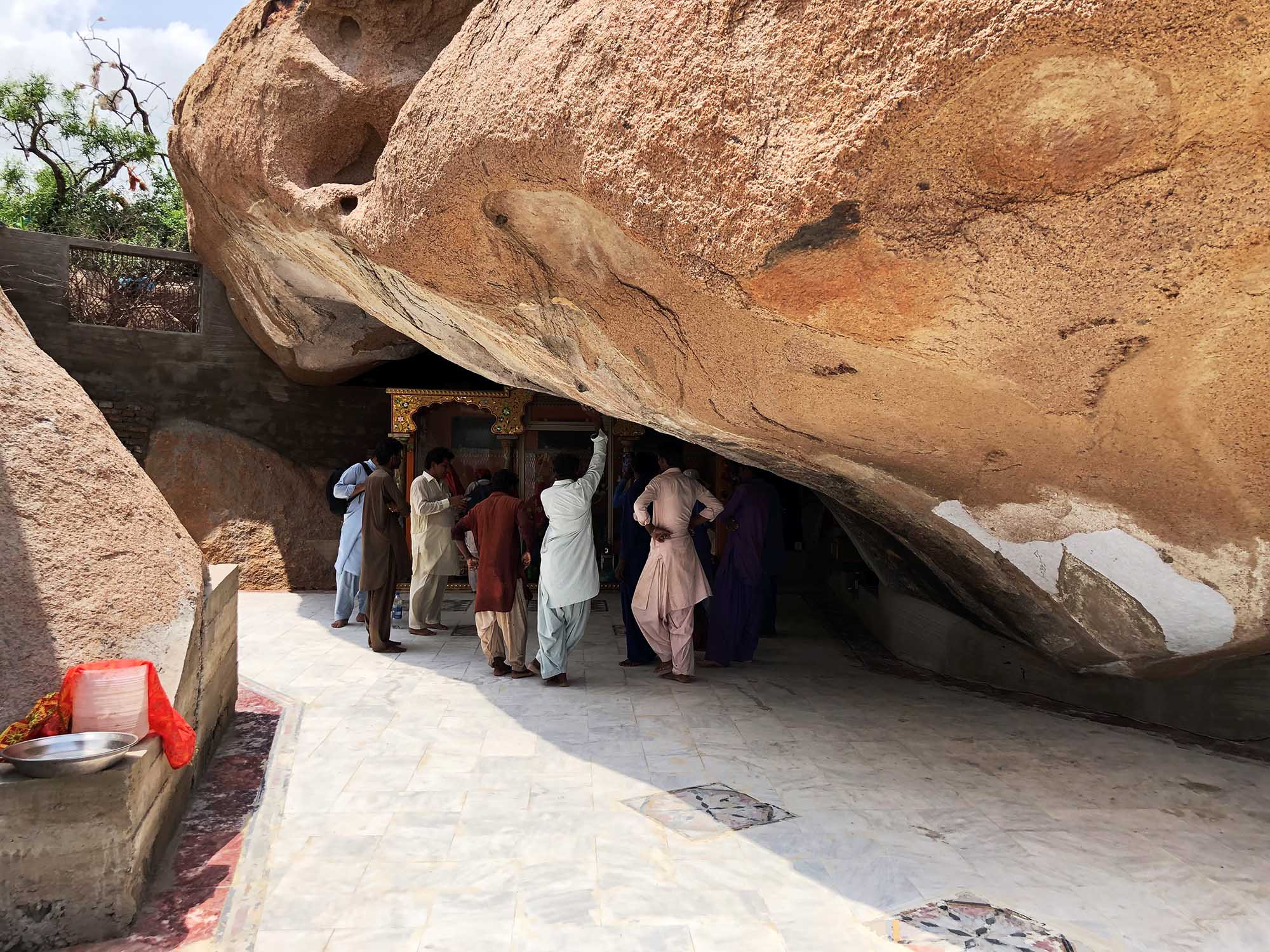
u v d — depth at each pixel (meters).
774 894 2.61
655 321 3.24
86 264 9.16
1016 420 2.95
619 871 2.77
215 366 9.40
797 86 2.08
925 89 1.86
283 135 5.20
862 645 6.87
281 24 5.23
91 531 3.39
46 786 2.29
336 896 2.59
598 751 4.03
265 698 4.89
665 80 2.31
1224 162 1.88
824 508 9.62
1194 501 2.97
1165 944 2.34
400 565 6.24
